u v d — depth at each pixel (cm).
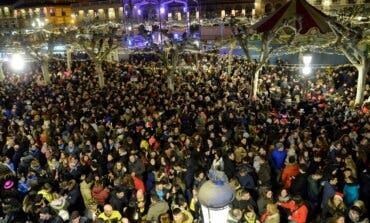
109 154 943
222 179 315
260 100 1446
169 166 884
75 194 812
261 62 1584
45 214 706
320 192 767
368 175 801
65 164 930
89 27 3478
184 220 670
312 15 1612
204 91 1641
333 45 1730
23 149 1062
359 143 964
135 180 820
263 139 1048
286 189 762
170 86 1873
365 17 2316
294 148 918
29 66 2894
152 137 1066
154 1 4322
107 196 802
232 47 2217
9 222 759
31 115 1370
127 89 1766
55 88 1903
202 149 972
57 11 6366
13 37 2352
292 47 1970
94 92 1733
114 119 1302
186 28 3988
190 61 2664
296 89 1579
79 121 1298
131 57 3111
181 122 1202
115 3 5925
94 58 2034
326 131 1070
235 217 628
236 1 5009
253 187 817
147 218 717
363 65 1455
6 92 1861
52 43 2333
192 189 768
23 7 6500
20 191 873
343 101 1450
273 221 671
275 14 1631
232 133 1094
